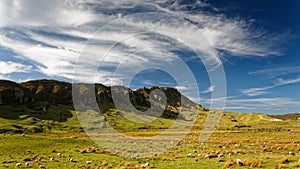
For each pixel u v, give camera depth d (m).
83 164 24.92
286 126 168.62
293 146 34.03
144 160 26.72
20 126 133.12
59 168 23.52
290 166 19.45
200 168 21.34
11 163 25.98
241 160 21.89
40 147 36.28
